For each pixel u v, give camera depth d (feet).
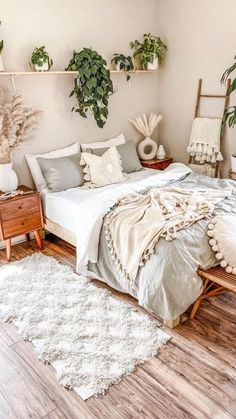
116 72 12.42
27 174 10.96
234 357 6.20
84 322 7.11
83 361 6.14
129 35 12.70
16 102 9.65
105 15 11.76
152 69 13.00
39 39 10.28
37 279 8.73
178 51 13.15
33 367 6.09
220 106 12.32
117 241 7.66
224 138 12.44
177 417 5.10
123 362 6.10
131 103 13.56
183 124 13.85
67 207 9.34
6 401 5.47
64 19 10.71
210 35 11.96
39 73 10.00
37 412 5.26
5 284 8.53
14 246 10.88
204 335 6.76
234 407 5.24
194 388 5.59
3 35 9.51
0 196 9.44
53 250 10.52
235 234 7.08
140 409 5.25
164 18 13.24
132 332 6.82
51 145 11.39
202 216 7.63
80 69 10.52
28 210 9.82
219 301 7.84
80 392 5.56
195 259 6.84
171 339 6.66
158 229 7.07
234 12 11.11
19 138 10.11
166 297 6.62
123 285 7.60
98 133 12.71
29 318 7.25
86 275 8.81
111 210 8.30
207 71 12.42
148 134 13.78
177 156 14.51
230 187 9.59
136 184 9.73
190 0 12.16
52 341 6.63
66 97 11.36
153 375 5.86
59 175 10.39
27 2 9.76
